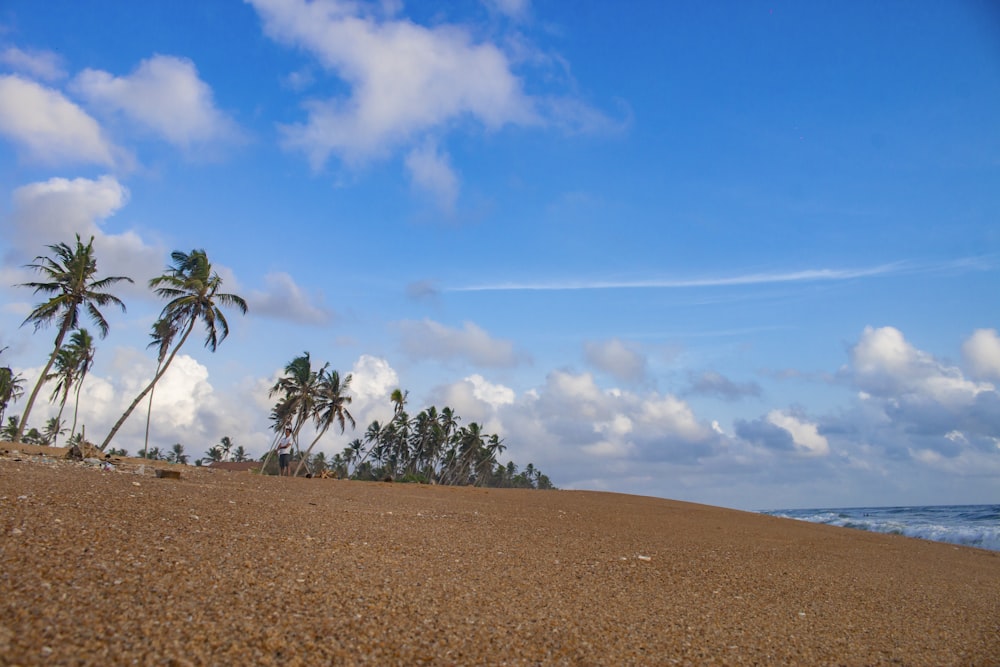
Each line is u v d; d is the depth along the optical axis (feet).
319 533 29.19
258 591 18.78
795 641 21.99
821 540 60.75
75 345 162.40
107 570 18.34
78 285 107.96
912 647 23.06
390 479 111.86
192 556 21.35
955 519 160.15
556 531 44.47
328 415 170.91
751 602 27.43
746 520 77.41
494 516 49.98
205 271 116.57
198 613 16.25
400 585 22.00
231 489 43.96
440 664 15.66
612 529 50.80
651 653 18.70
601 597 24.76
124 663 12.98
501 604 21.61
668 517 69.05
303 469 174.60
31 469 37.60
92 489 31.81
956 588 38.88
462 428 282.97
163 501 31.58
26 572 16.98
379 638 16.67
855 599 31.17
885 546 62.03
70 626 14.16
